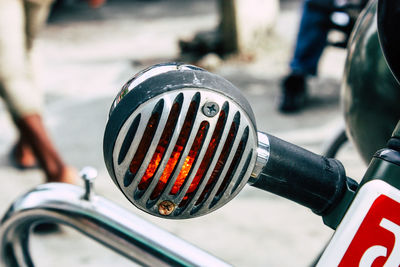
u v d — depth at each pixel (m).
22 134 2.29
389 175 0.66
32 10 2.41
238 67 5.00
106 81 4.71
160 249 0.88
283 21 6.99
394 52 0.73
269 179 0.73
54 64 5.38
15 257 0.97
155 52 5.87
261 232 2.33
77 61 5.52
